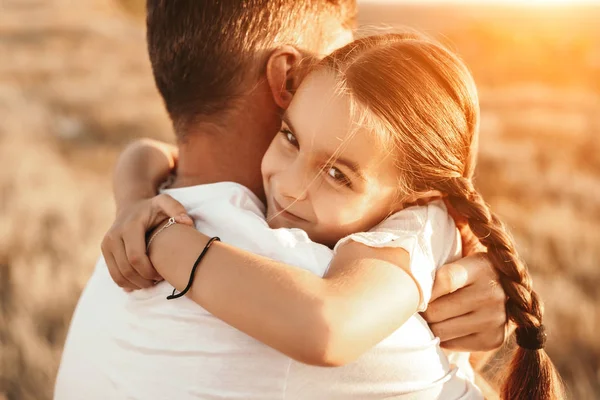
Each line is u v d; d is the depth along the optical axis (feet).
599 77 90.27
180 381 4.78
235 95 5.84
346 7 6.37
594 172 34.81
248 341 4.63
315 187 5.13
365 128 4.92
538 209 25.86
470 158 5.63
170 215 5.22
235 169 6.02
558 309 16.60
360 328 4.24
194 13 5.70
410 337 4.76
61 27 117.60
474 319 5.18
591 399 13.91
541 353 5.41
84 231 22.70
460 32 140.15
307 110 5.11
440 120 5.11
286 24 5.88
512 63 106.22
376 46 5.26
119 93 65.46
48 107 55.77
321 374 4.58
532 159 35.83
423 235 5.01
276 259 4.86
